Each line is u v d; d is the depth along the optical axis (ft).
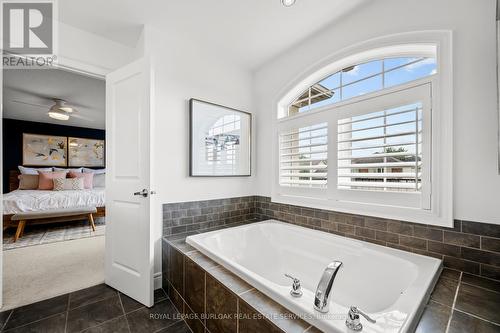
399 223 5.25
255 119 9.45
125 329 4.89
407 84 5.15
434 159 4.74
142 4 5.74
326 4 5.79
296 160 7.54
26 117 15.98
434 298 3.48
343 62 6.56
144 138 5.89
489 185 4.15
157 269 6.68
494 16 4.10
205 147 7.78
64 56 6.45
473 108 4.29
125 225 6.27
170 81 7.07
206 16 6.23
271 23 6.54
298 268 6.59
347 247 5.71
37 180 14.87
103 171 18.43
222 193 8.34
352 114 6.16
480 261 4.22
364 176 5.82
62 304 5.78
